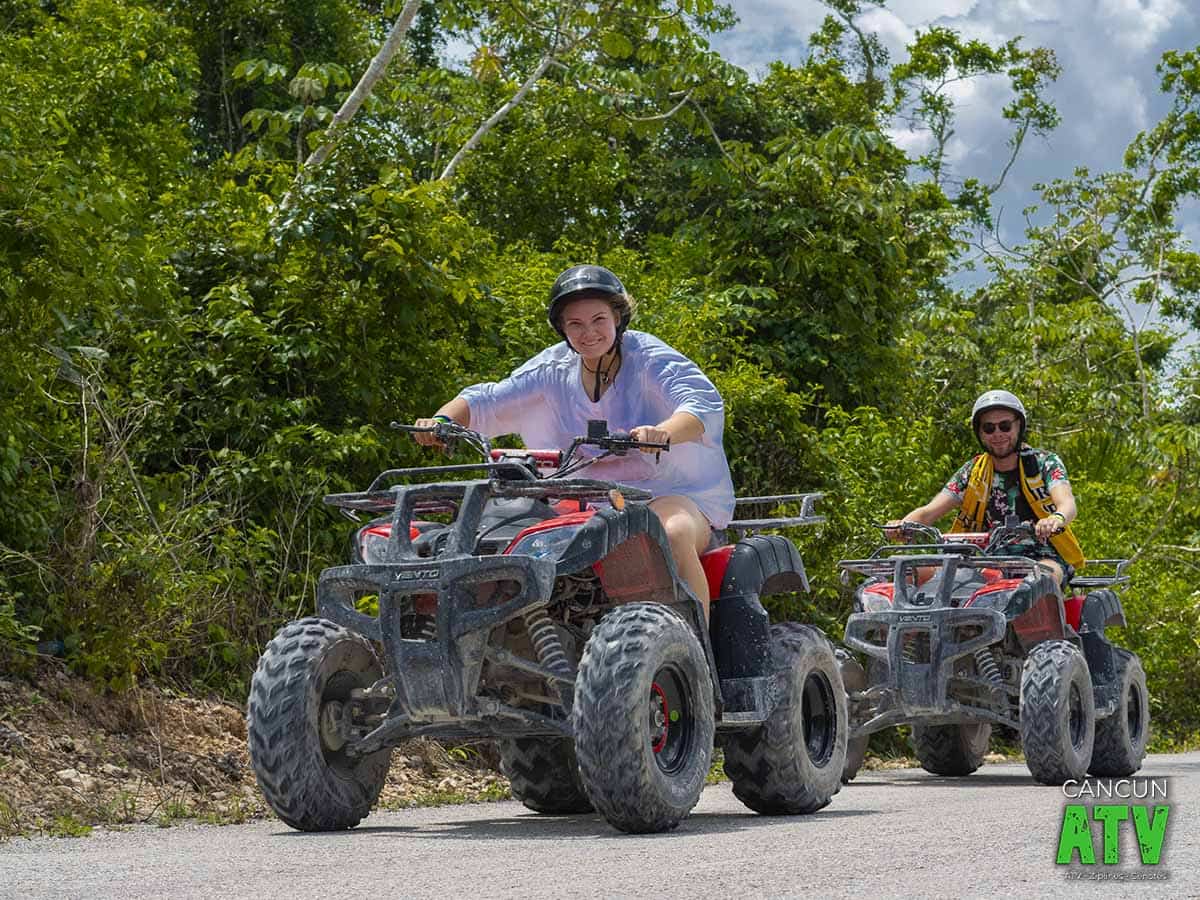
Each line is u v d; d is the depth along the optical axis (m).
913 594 8.22
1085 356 21.22
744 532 10.86
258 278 9.12
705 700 4.98
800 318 15.18
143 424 8.34
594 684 4.64
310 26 20.89
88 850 4.54
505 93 19.44
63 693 6.89
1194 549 18.55
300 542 8.34
